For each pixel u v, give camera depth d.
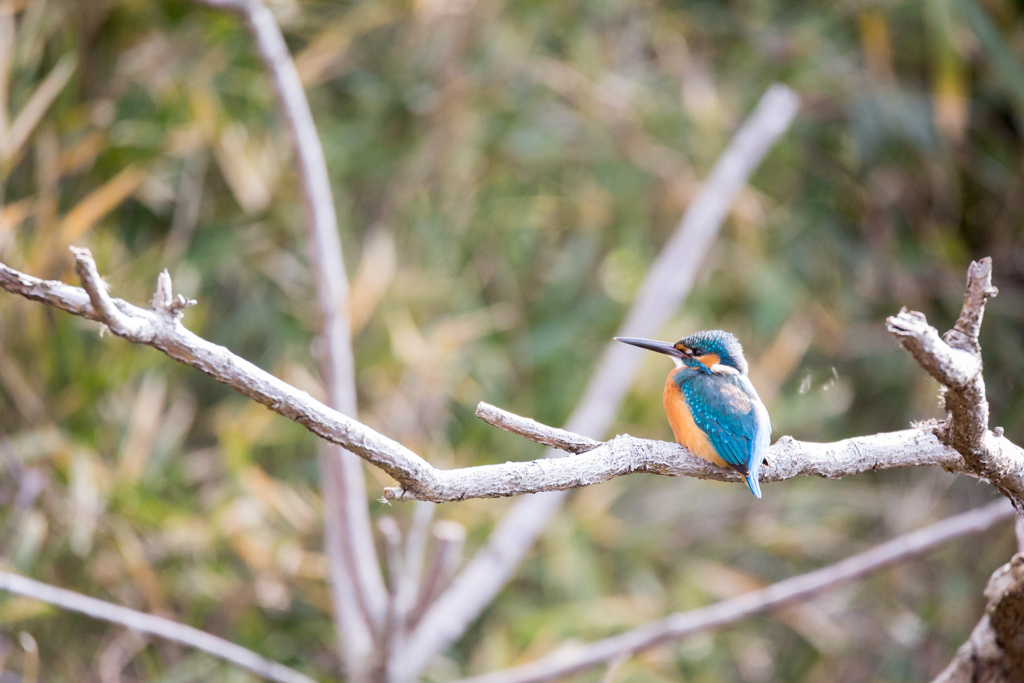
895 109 13.10
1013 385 14.02
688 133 13.44
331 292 8.48
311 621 12.25
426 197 12.73
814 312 13.42
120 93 11.24
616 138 13.45
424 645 9.04
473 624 12.93
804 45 13.66
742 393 5.68
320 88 13.30
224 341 12.19
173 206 12.12
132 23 11.27
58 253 9.63
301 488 11.98
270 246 12.02
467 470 3.92
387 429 11.37
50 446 9.86
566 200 13.45
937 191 14.22
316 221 8.42
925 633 13.64
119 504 9.98
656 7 14.19
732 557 14.07
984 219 14.52
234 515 10.55
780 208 13.98
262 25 8.07
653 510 12.52
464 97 12.67
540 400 12.88
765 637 14.07
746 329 13.56
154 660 10.99
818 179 14.27
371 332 12.05
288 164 11.91
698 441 5.49
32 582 7.17
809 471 4.85
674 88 13.81
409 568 8.39
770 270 12.88
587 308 13.38
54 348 10.25
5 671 9.65
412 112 12.92
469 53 12.91
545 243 13.83
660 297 11.07
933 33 12.76
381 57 13.38
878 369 14.05
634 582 12.56
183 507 10.82
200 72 11.24
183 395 11.98
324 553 11.78
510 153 13.30
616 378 10.77
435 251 12.44
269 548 10.70
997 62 12.14
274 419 11.30
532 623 11.36
